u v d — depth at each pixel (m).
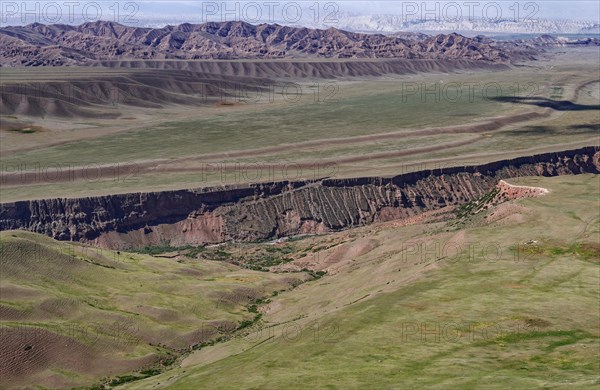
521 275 132.62
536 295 122.62
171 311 138.25
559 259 139.62
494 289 126.06
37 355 116.88
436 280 131.62
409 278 135.12
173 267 163.50
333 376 95.62
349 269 162.50
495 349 102.75
